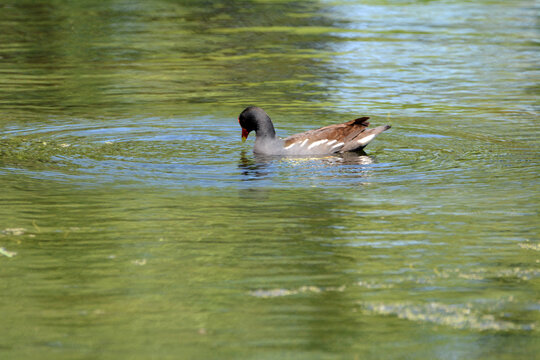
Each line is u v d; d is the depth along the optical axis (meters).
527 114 21.09
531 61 27.88
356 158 17.08
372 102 22.53
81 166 16.38
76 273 10.81
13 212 13.34
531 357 8.60
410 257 11.43
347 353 8.63
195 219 13.09
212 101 22.66
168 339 8.96
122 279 10.63
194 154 17.45
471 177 15.56
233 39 31.84
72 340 8.91
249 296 10.12
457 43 31.20
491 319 9.51
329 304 9.87
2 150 17.55
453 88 24.17
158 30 33.50
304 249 11.73
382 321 9.44
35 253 11.52
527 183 15.12
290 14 37.88
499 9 39.72
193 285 10.44
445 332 9.16
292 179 15.55
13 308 9.73
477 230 12.52
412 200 14.10
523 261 11.27
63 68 26.64
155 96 23.20
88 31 33.03
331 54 29.17
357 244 11.94
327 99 22.88
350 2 41.72
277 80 25.28
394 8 40.06
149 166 16.44
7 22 34.53
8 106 21.78
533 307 9.83
